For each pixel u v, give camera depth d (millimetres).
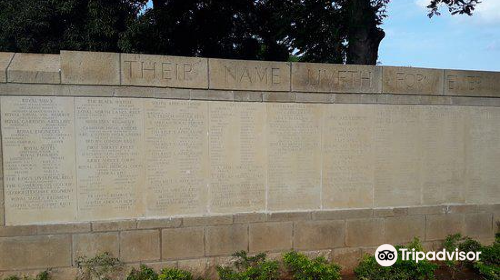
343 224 5691
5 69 4641
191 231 5230
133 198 5066
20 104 4707
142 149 5051
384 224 5820
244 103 5312
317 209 5602
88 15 12570
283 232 5504
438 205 6000
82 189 4926
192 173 5211
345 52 12117
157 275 4980
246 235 5395
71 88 4816
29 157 4773
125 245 5059
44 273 4781
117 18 12484
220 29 15273
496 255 5590
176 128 5129
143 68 4984
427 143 5918
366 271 5305
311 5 11500
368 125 5695
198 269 5266
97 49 12742
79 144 4883
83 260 4941
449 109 5957
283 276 5418
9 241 4766
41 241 4840
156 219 5117
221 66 5207
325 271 5086
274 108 5406
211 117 5227
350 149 5660
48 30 12852
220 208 5316
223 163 5293
